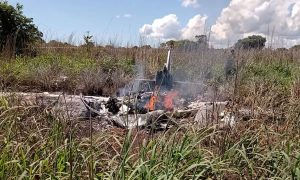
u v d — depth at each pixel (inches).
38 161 154.3
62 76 470.9
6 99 213.3
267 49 689.6
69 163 149.8
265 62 607.8
